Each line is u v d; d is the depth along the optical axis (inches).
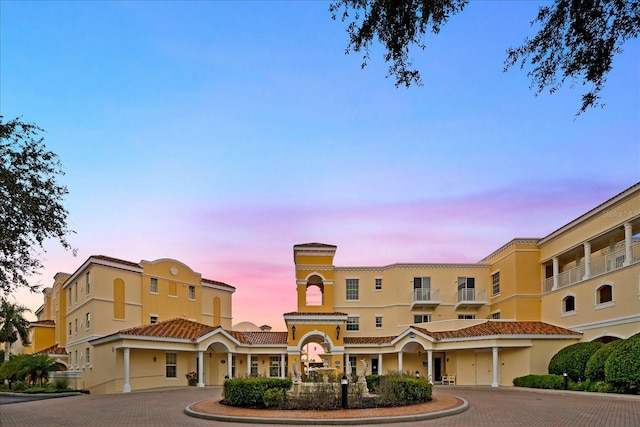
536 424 553.0
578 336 1224.8
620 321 1058.7
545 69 322.3
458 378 1398.9
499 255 1551.4
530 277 1432.1
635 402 727.1
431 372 1365.7
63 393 1186.0
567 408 682.2
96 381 1261.1
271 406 698.8
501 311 1518.2
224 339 1378.0
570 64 313.4
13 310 1971.0
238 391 718.5
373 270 1664.6
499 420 586.9
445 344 1366.9
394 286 1628.9
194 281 1648.6
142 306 1448.1
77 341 1443.2
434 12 317.7
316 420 587.8
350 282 1663.4
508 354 1290.6
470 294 1600.6
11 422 638.5
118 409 756.0
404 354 1550.2
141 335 1183.6
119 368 1176.8
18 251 571.5
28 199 545.0
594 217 1175.0
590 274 1198.3
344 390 681.0
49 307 2057.1
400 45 334.6
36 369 1350.9
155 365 1277.1
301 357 1533.0
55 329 1841.8
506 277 1491.1
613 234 1149.1
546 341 1244.5
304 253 1571.1
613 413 621.0
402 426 561.9
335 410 664.4
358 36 335.9
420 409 657.0
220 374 1492.4
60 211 589.0
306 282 1556.3
